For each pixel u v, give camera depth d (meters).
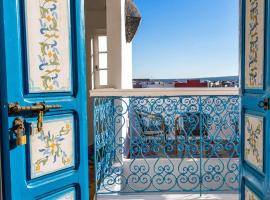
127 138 4.33
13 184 1.34
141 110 3.43
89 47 5.58
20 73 1.39
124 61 4.29
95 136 3.12
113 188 3.32
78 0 1.72
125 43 4.50
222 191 3.27
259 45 1.81
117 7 3.88
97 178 3.24
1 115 1.31
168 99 3.35
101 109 3.32
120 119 3.79
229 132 3.90
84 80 1.79
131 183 3.72
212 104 3.29
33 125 1.46
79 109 1.75
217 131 3.34
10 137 1.32
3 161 1.32
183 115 3.36
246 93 2.08
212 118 3.32
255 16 1.88
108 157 3.58
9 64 1.32
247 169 2.08
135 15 4.68
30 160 1.45
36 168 1.49
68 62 1.67
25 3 1.41
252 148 1.98
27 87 1.44
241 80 2.18
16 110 1.33
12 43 1.33
